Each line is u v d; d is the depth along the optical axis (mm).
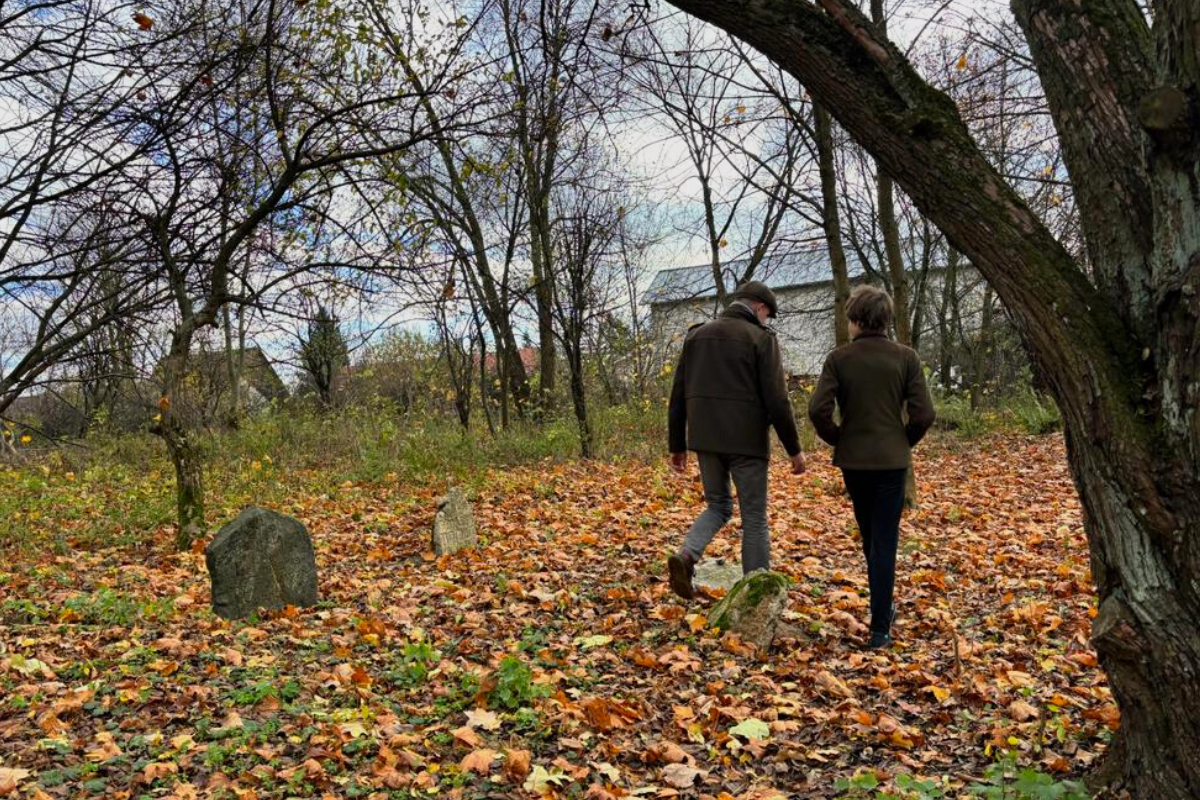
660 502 9547
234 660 4730
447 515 7656
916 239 25203
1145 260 2561
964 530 8211
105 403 16141
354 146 8195
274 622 5605
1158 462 2406
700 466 5559
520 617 5598
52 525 9219
